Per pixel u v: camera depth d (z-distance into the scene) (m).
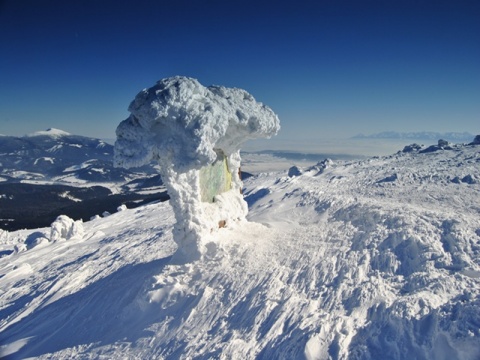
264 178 28.31
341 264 7.08
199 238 7.97
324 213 11.25
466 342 4.27
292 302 6.01
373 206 10.26
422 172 17.28
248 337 5.50
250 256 7.82
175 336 5.98
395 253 7.23
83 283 9.50
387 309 5.29
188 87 7.25
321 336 5.01
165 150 7.30
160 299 6.91
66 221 17.56
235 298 6.54
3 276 12.22
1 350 7.06
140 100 7.23
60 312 7.96
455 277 5.98
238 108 8.45
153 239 12.88
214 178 9.40
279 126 9.36
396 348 4.62
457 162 18.86
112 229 18.17
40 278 11.19
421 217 8.70
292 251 8.02
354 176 20.52
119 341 6.27
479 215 9.69
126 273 8.96
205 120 7.14
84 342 6.57
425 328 4.78
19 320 8.30
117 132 7.53
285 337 5.23
